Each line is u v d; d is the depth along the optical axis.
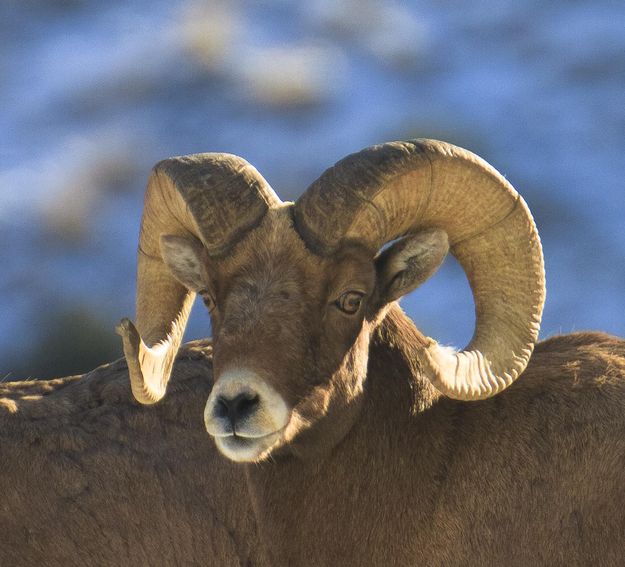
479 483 29.72
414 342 30.50
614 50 142.75
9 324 104.56
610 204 115.94
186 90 139.12
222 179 28.36
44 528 32.97
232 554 33.88
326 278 27.70
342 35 153.00
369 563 29.58
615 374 30.38
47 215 118.75
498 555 29.34
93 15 159.62
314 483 29.22
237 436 26.22
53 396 35.09
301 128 131.50
